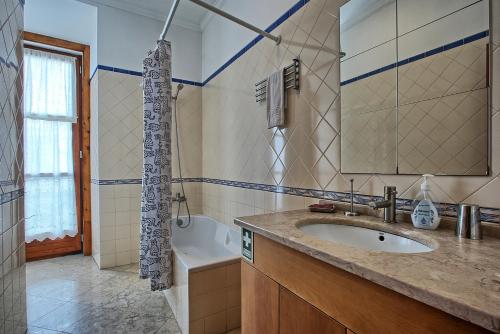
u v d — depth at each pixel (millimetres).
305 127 1520
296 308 804
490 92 822
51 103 2836
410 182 1031
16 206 1438
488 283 483
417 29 1005
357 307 614
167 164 1848
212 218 2707
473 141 858
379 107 1142
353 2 1250
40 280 2307
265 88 1855
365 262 596
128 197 2693
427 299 458
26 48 2730
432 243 765
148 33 2781
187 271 1493
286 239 811
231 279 1601
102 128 2561
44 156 2809
